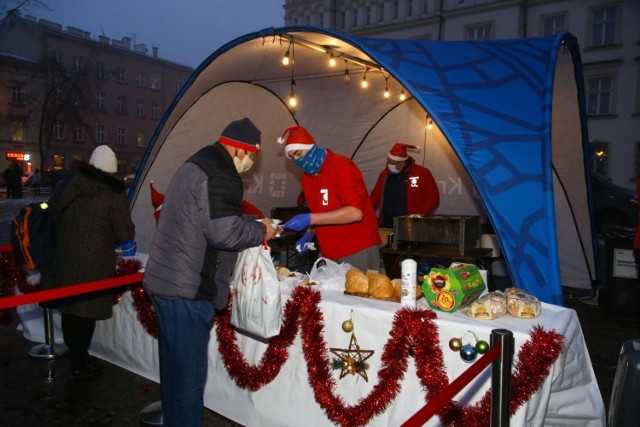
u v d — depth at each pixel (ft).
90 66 121.70
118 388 11.57
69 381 11.93
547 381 7.07
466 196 23.63
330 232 11.28
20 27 122.72
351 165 10.73
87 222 10.91
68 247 10.94
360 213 10.17
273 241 19.16
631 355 6.74
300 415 8.92
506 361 6.36
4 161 119.44
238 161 8.00
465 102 12.09
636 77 71.72
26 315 14.56
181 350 7.69
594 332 15.75
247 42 16.42
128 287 12.14
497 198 10.71
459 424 7.21
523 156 11.53
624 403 6.63
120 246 13.37
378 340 8.14
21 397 11.17
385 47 13.57
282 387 9.14
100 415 10.41
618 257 17.52
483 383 7.24
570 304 18.95
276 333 8.13
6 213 52.16
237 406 9.80
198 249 7.47
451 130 11.29
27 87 119.24
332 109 25.29
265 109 24.68
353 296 9.00
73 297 11.10
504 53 15.05
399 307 8.30
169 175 21.50
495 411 6.45
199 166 7.44
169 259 7.50
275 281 8.11
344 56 18.11
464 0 91.50
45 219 11.23
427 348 7.51
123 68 142.51
